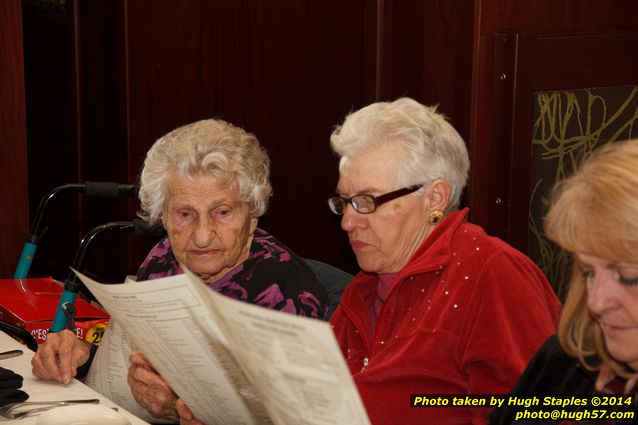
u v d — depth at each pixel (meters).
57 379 1.76
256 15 3.38
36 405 1.61
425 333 1.53
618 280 1.06
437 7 2.88
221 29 3.35
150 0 3.25
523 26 2.74
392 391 1.53
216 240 1.86
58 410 1.44
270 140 3.46
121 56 3.26
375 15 3.27
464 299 1.53
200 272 1.89
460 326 1.52
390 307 1.63
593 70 2.84
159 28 3.27
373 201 1.60
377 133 1.60
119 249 3.51
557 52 2.76
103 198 3.57
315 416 1.10
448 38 2.83
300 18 3.42
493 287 1.50
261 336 1.07
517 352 1.45
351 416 1.06
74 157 3.73
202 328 1.43
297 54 3.44
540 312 1.49
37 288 2.66
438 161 1.60
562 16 2.80
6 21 3.27
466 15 2.71
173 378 1.56
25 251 2.70
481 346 1.47
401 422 1.52
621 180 1.03
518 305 1.48
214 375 1.48
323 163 3.54
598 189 1.05
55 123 3.91
